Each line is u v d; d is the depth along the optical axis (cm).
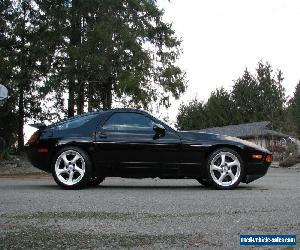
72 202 514
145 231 357
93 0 3153
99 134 743
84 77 3194
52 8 3350
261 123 5488
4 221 396
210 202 519
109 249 304
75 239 330
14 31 3403
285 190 693
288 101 7381
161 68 3434
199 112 7756
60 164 731
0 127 3183
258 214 434
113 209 461
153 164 740
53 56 3469
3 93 1097
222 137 752
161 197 574
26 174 1470
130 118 760
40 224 383
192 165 738
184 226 376
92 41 3114
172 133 747
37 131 766
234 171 735
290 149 3259
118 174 745
